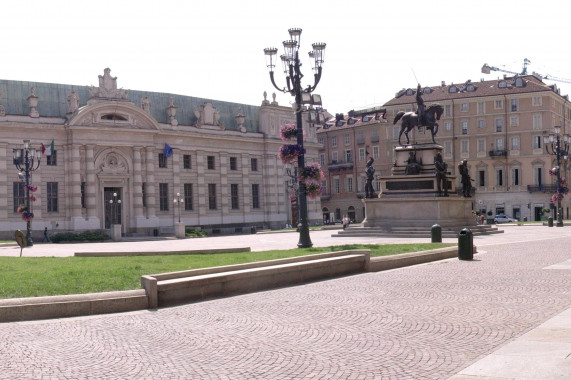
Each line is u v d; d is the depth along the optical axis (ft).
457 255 94.12
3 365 34.09
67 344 39.01
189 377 31.45
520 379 29.14
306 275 68.08
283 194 299.58
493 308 47.67
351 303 52.29
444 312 46.73
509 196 315.37
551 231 172.86
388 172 344.49
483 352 34.78
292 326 43.52
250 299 56.70
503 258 87.25
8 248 159.33
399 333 40.27
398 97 347.15
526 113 312.91
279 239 174.19
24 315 47.11
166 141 257.96
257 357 35.19
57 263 78.13
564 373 29.73
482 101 321.52
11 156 220.02
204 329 43.32
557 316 43.60
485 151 320.70
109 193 241.55
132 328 43.96
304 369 32.48
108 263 76.89
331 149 374.02
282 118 301.22
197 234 239.50
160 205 256.32
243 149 286.25
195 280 56.29
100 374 32.22
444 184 149.28
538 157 310.24
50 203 227.81
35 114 224.74
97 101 233.35
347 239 140.67
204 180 271.08
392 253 87.61
